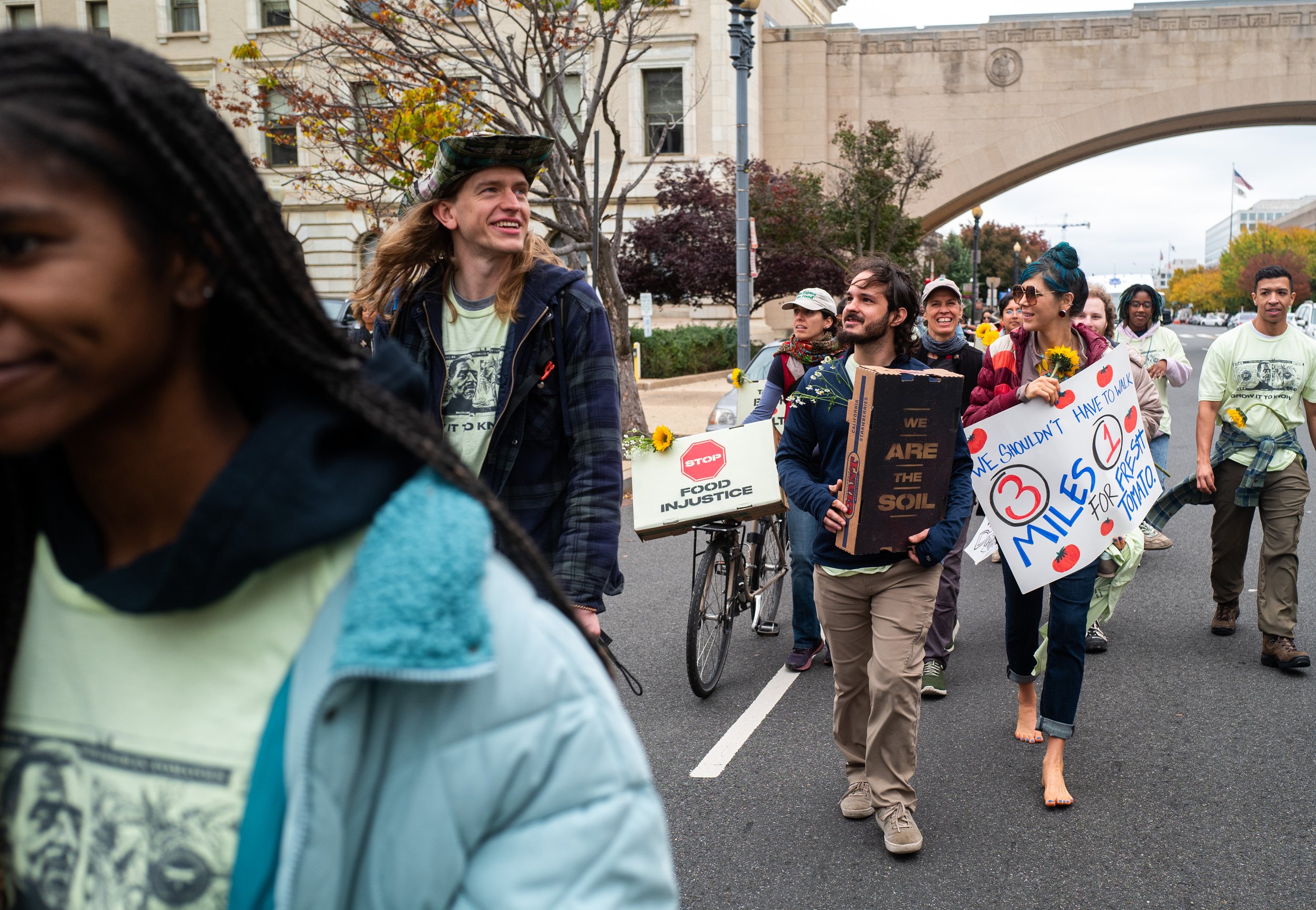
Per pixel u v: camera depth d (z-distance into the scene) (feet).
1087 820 12.25
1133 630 19.80
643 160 100.94
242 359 2.77
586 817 2.74
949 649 16.89
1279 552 17.26
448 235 8.57
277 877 2.59
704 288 84.48
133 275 2.37
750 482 15.94
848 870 11.23
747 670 18.16
